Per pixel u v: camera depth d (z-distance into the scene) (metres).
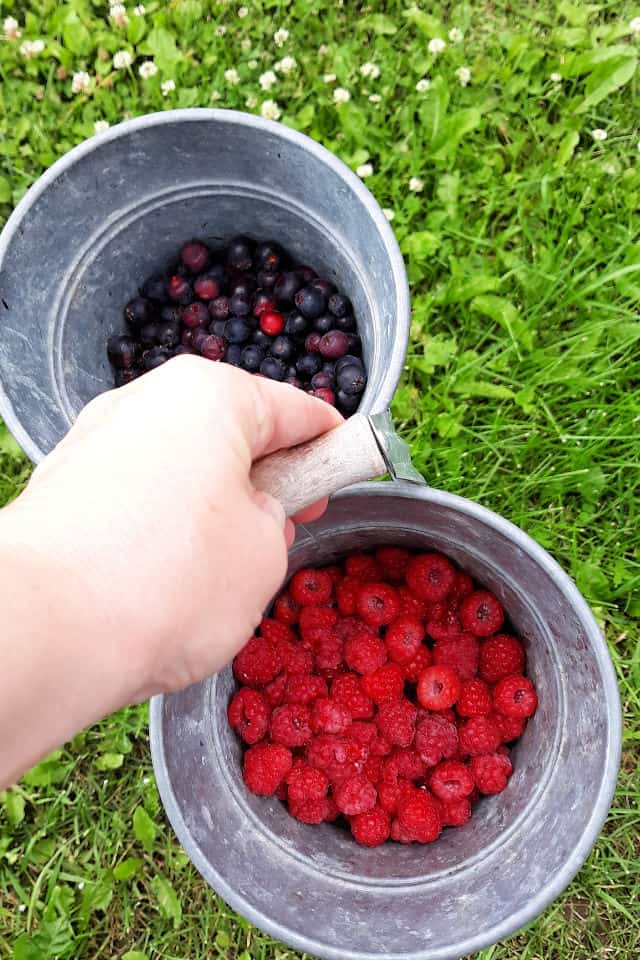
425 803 0.34
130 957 0.43
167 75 0.54
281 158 0.36
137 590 0.20
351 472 0.27
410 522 0.35
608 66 0.52
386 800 0.35
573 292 0.49
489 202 0.52
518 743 0.36
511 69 0.53
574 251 0.51
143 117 0.35
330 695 0.37
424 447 0.47
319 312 0.41
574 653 0.31
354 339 0.41
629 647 0.46
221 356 0.43
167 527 0.21
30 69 0.55
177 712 0.31
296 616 0.38
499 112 0.54
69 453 0.22
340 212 0.37
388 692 0.36
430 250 0.50
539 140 0.54
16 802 0.45
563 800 0.31
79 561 0.19
